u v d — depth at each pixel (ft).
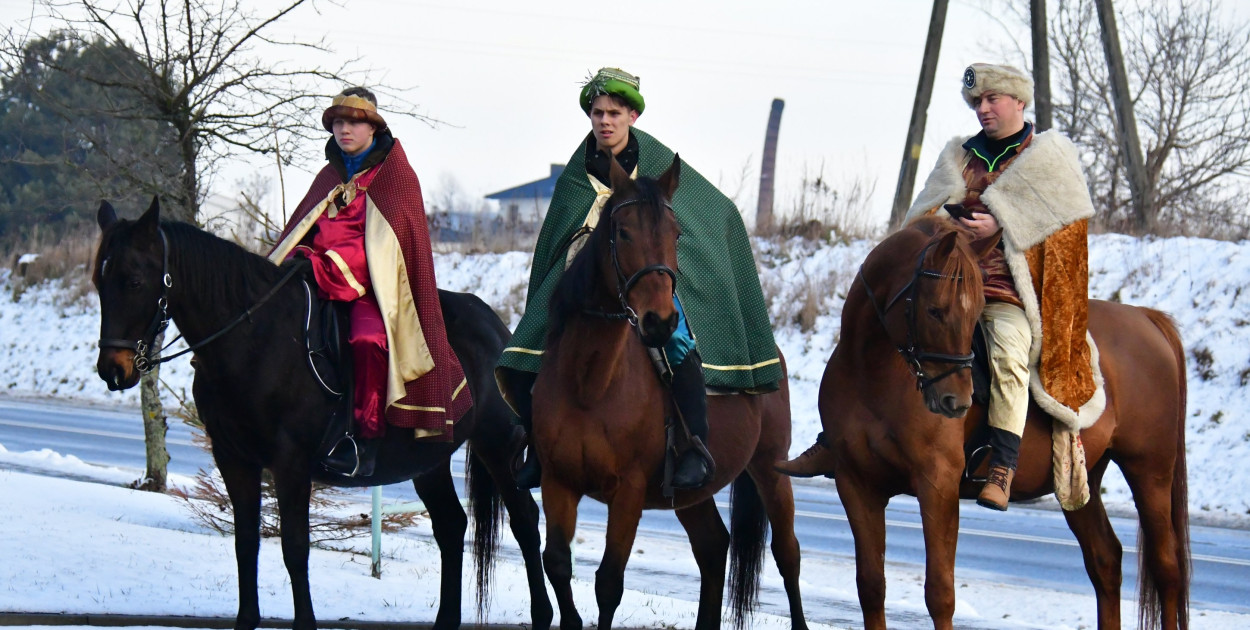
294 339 20.03
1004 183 19.62
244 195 33.12
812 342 67.26
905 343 17.39
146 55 37.99
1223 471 49.55
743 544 24.26
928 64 73.92
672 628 24.61
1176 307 59.77
